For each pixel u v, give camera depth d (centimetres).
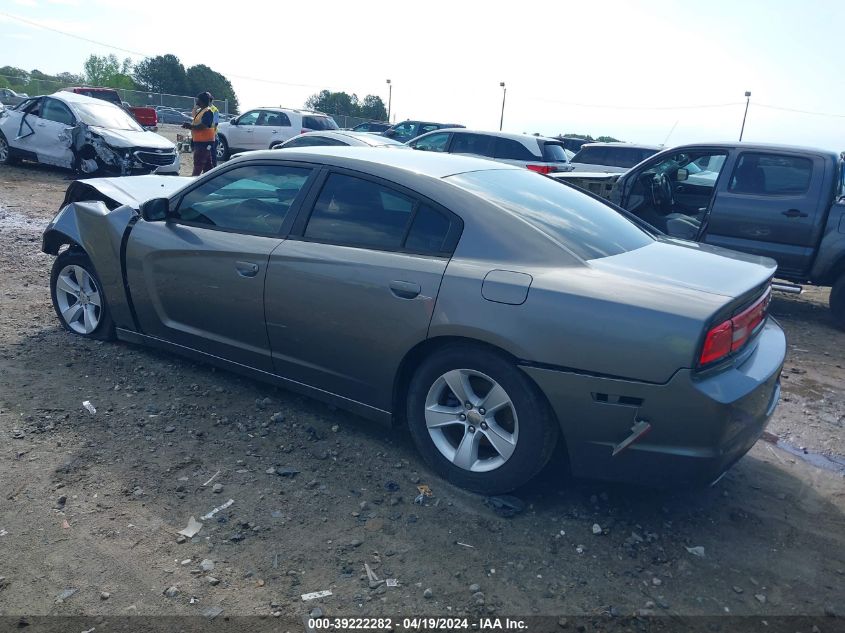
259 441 383
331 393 390
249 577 277
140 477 341
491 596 275
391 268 349
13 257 752
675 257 360
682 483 300
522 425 321
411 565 290
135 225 459
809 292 919
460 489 347
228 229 418
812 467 403
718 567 303
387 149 432
